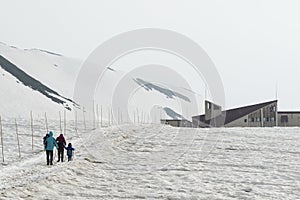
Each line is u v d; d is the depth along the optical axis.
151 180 17.86
